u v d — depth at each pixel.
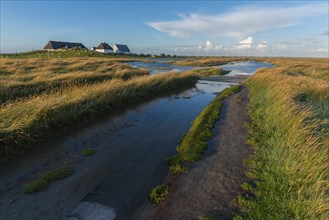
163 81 18.72
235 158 6.69
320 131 7.10
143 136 8.58
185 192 5.14
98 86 12.57
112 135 8.56
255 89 17.38
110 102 11.72
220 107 12.52
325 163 5.11
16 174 5.75
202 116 10.57
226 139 8.05
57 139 7.88
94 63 30.42
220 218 4.34
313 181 4.87
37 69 22.28
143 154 7.11
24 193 5.01
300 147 6.03
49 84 13.24
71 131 8.65
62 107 9.05
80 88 12.23
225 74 35.44
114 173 5.98
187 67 47.22
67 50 87.12
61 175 5.67
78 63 28.78
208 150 7.21
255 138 7.97
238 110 12.05
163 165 6.46
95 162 6.51
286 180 5.18
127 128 9.38
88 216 4.43
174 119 10.86
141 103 13.71
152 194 5.06
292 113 8.30
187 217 4.39
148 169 6.23
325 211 4.03
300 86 13.88
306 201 4.27
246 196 4.92
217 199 4.89
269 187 5.11
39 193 5.02
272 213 4.31
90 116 10.01
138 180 5.70
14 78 15.15
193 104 14.16
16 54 70.44
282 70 25.05
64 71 22.06
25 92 11.41
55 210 4.55
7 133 6.67
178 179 5.65
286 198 4.64
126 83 14.72
